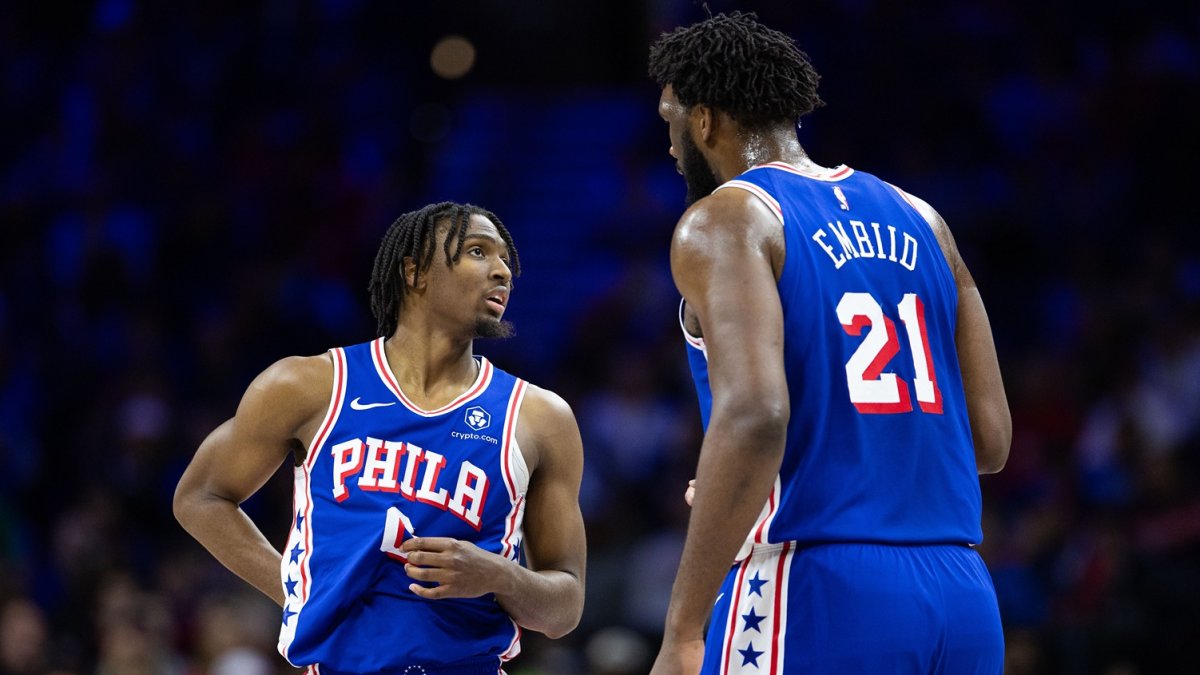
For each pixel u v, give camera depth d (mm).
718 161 11273
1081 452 33094
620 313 40062
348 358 12750
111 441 36031
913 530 10242
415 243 12711
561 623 12594
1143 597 27141
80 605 29906
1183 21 46094
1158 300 36938
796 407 10203
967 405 11406
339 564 12000
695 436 34344
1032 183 42031
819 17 47938
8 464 35969
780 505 10180
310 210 45219
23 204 44406
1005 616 28188
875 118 44719
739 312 9820
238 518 12969
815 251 10430
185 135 46625
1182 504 30125
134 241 43094
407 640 11922
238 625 26312
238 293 41500
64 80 48219
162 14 49188
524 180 49375
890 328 10531
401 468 12195
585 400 37281
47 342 40031
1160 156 42188
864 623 9922
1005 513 32094
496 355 40812
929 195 42469
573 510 12875
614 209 46375
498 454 12430
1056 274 39906
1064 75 45375
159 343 39938
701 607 9539
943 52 45812
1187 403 33562
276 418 12539
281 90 48875
